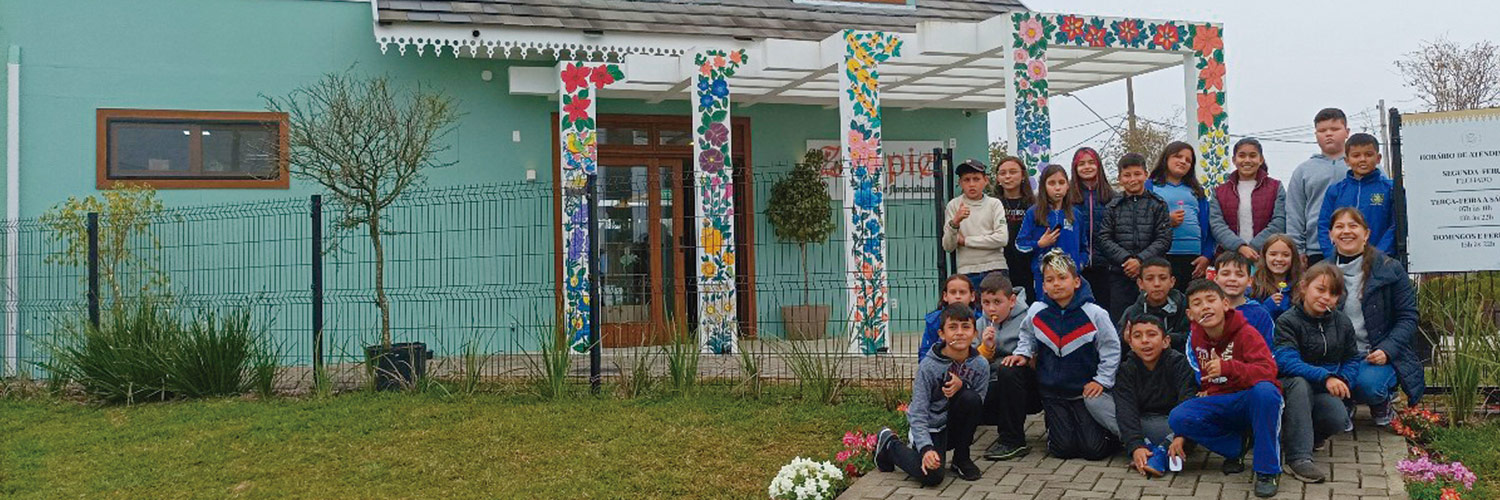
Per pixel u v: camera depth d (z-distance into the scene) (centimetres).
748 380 809
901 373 844
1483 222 688
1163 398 605
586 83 1079
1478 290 744
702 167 1082
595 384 826
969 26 1055
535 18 1129
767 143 1301
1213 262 753
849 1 1352
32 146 1067
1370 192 705
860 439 642
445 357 912
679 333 851
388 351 870
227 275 1096
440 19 1084
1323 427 602
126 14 1092
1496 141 687
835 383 792
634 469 624
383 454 670
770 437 687
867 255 1028
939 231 858
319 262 895
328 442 701
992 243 779
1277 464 537
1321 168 733
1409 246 700
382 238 1126
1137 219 728
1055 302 630
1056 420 628
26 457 691
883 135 1355
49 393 912
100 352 877
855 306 1019
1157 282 626
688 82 1155
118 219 1009
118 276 1041
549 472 623
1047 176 747
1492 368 682
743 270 1270
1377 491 533
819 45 1108
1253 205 758
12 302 1048
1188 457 614
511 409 773
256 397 862
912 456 586
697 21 1218
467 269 1155
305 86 1130
